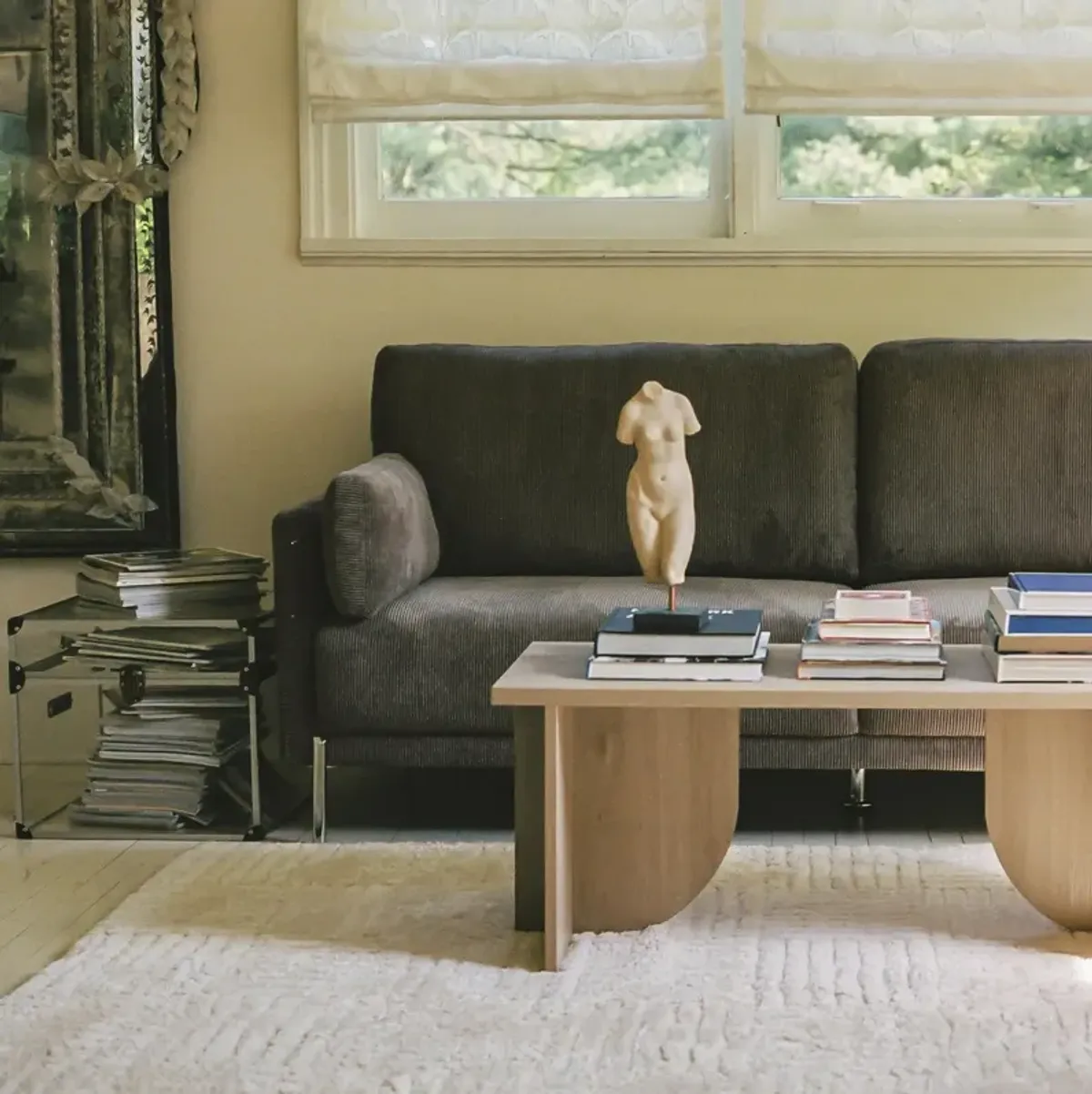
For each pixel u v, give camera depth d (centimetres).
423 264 351
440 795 317
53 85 344
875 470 314
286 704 277
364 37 339
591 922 228
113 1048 186
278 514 277
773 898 239
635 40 337
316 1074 178
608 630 209
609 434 316
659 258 347
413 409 321
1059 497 307
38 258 346
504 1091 173
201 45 350
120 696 318
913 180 353
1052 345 314
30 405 348
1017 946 217
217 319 354
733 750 224
